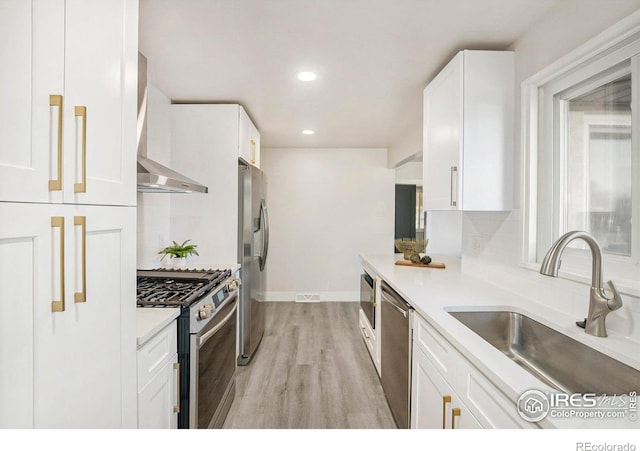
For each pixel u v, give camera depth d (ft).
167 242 10.00
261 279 12.00
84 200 3.03
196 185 7.02
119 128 3.63
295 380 9.23
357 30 6.11
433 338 5.01
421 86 8.84
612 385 3.72
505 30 6.03
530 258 5.87
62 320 2.78
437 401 4.81
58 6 2.73
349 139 15.53
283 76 8.22
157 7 5.40
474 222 7.93
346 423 7.28
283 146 17.40
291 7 5.41
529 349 5.15
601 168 4.73
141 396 4.26
